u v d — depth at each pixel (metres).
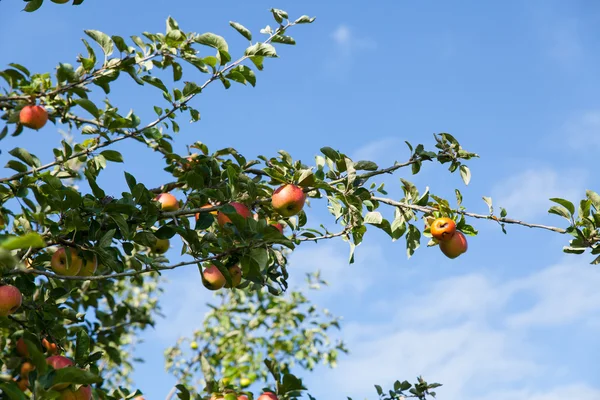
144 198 4.24
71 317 5.00
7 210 4.68
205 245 4.41
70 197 3.94
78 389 3.39
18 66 4.84
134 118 5.14
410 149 5.02
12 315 4.84
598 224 4.30
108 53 4.75
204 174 4.71
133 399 5.01
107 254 4.04
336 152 4.70
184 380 9.83
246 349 10.46
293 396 5.01
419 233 5.07
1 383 3.00
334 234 4.98
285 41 4.96
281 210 4.60
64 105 5.18
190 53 4.92
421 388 5.40
